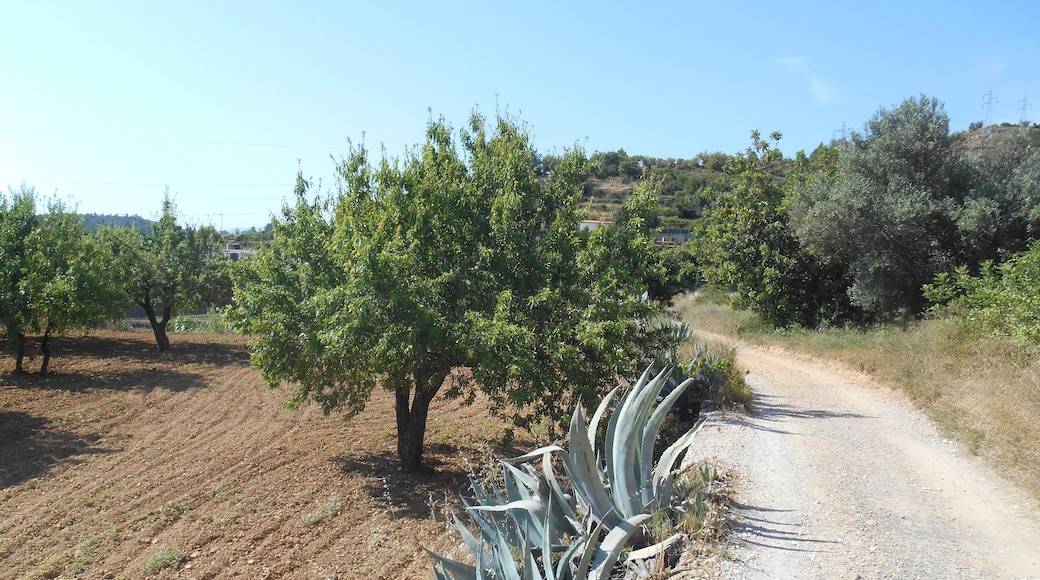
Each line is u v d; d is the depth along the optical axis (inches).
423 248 417.4
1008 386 375.9
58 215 828.0
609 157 3016.7
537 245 438.3
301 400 479.8
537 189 454.9
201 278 948.6
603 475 242.2
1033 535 229.0
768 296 877.8
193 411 634.8
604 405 246.7
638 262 437.7
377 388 756.0
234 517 376.5
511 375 369.4
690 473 280.8
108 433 551.8
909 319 668.7
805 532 232.8
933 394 424.8
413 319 379.2
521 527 221.6
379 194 448.8
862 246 692.7
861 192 673.0
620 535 194.2
